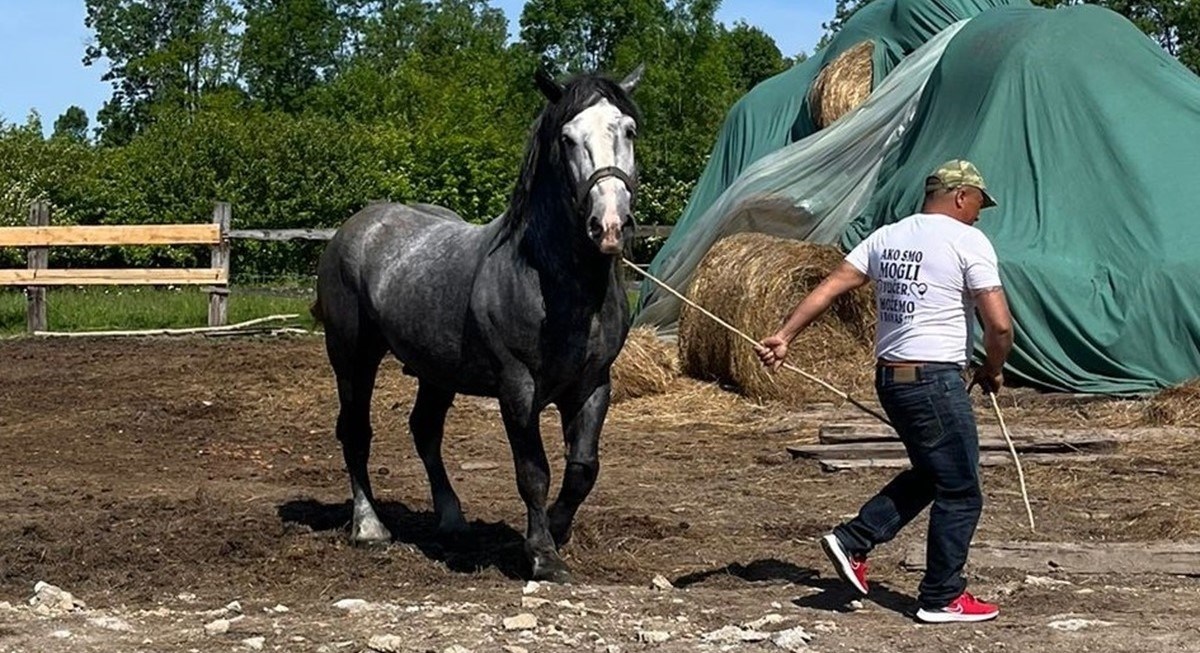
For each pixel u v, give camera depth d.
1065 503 8.89
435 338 7.16
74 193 28.95
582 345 6.63
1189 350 13.06
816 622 5.97
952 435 5.95
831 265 13.28
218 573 7.15
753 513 8.66
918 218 6.12
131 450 11.31
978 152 14.40
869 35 18.67
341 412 7.99
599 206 6.13
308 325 20.73
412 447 11.38
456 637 5.69
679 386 13.77
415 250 7.48
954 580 5.98
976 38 15.59
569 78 6.61
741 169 19.00
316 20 69.56
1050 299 13.20
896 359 6.02
